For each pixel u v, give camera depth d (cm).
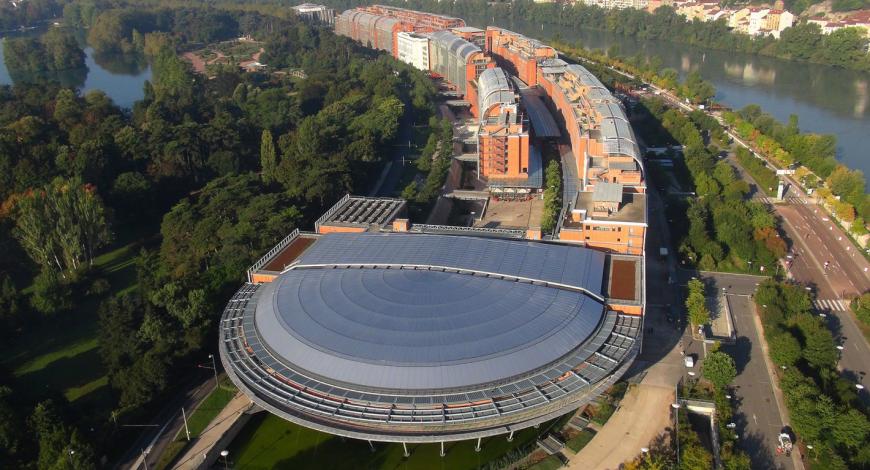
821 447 16488
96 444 17138
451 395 16775
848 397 17938
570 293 19888
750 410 18575
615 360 17850
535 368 17362
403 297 19812
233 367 18488
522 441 17938
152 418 18962
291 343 18562
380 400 16762
